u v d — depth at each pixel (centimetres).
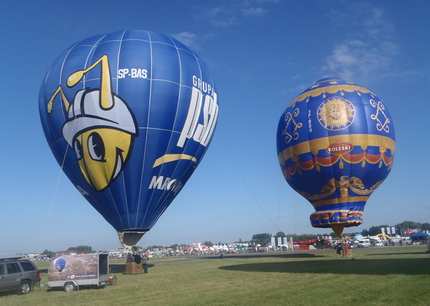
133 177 3011
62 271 2356
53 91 3081
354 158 3700
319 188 3809
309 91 3981
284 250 7706
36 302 1877
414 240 8281
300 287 1856
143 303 1669
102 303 1738
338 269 2611
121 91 2970
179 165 3164
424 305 1321
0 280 2195
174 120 3077
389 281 1894
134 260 3219
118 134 2958
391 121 3922
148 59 3050
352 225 3794
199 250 10144
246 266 3466
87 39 3212
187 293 1909
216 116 3438
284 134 3978
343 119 3725
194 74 3209
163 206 3200
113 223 3131
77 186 3147
